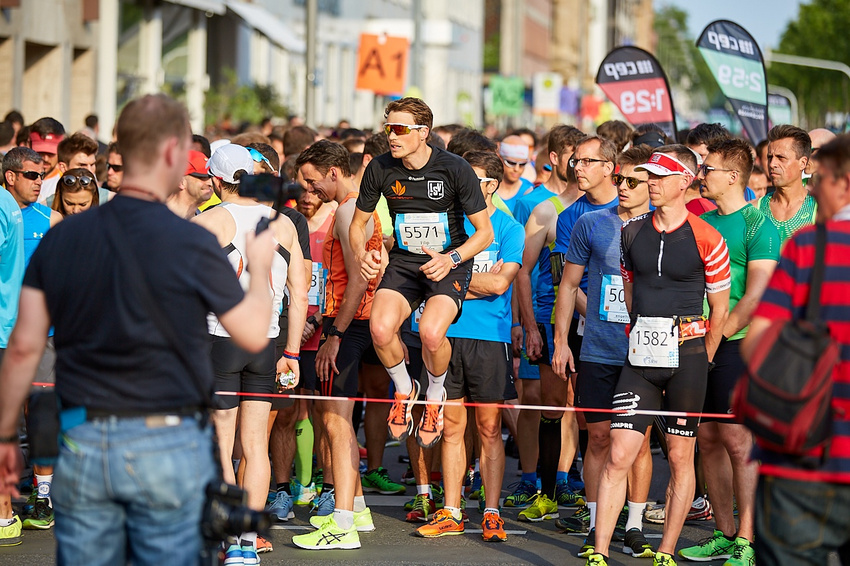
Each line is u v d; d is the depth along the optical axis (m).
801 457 10.34
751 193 24.14
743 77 32.53
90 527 9.62
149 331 9.58
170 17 68.69
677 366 15.67
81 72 59.38
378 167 16.67
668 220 15.82
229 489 9.73
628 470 15.84
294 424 19.55
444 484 18.52
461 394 18.06
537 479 21.64
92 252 9.67
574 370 18.23
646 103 32.28
